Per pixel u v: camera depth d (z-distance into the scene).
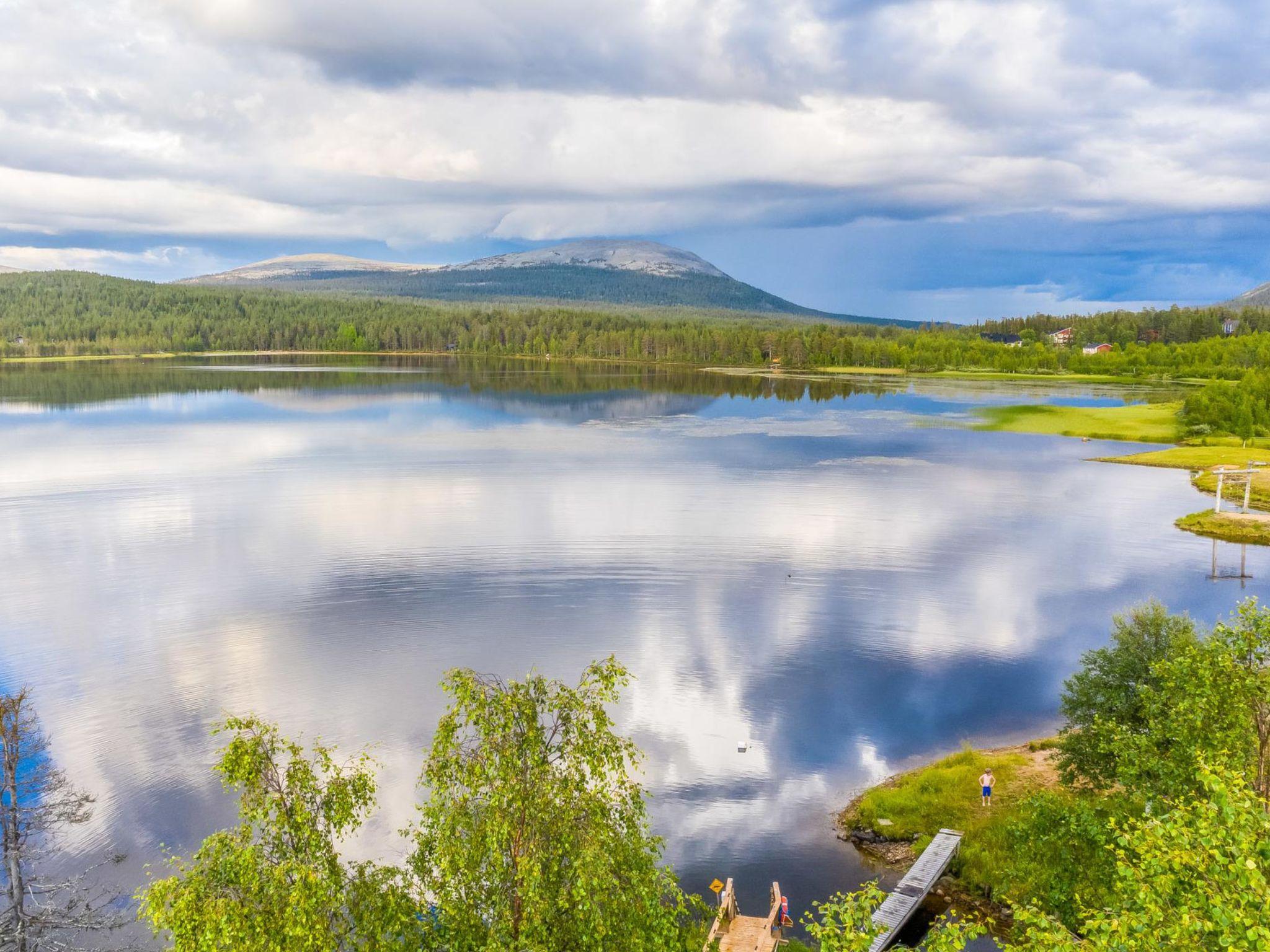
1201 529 93.75
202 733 48.59
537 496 108.00
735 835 39.44
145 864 37.22
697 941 25.20
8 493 109.19
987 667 58.25
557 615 67.38
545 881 19.23
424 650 60.22
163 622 65.69
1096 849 27.44
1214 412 160.25
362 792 20.72
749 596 72.25
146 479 117.62
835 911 18.94
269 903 18.16
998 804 40.16
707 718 50.78
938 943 17.64
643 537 89.56
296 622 65.50
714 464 131.38
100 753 46.50
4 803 36.12
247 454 138.12
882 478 120.75
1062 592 73.75
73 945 32.34
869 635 63.84
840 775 44.81
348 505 103.44
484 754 19.98
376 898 19.95
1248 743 24.80
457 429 170.38
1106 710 38.03
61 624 65.25
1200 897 15.55
